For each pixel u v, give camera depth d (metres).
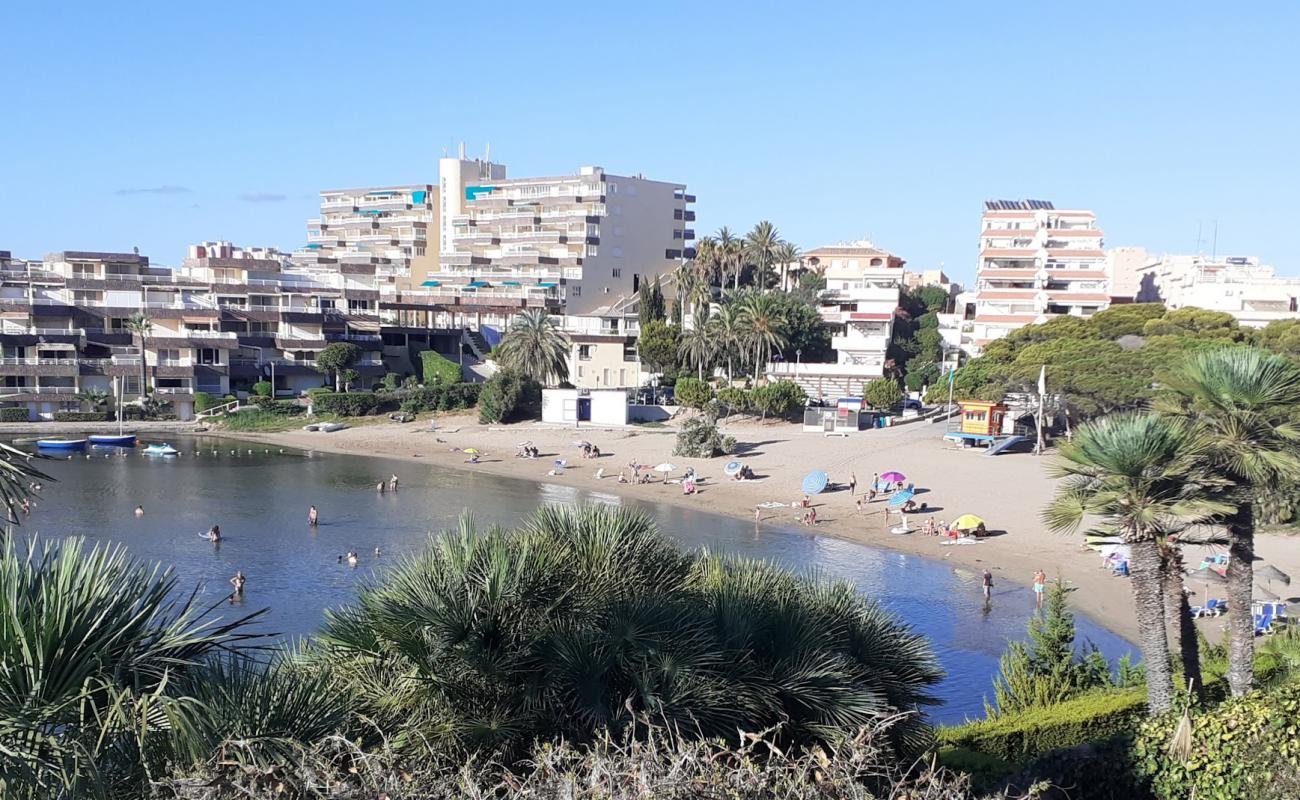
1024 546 58.06
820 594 17.88
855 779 9.77
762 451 89.38
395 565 17.14
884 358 126.19
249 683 11.02
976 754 19.81
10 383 104.75
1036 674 25.91
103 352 111.00
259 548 55.91
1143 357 79.62
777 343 115.06
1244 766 17.09
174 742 10.02
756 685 14.25
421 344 133.62
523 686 13.77
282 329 122.44
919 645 18.31
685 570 17.12
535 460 90.44
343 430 106.62
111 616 11.82
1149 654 21.20
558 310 155.88
